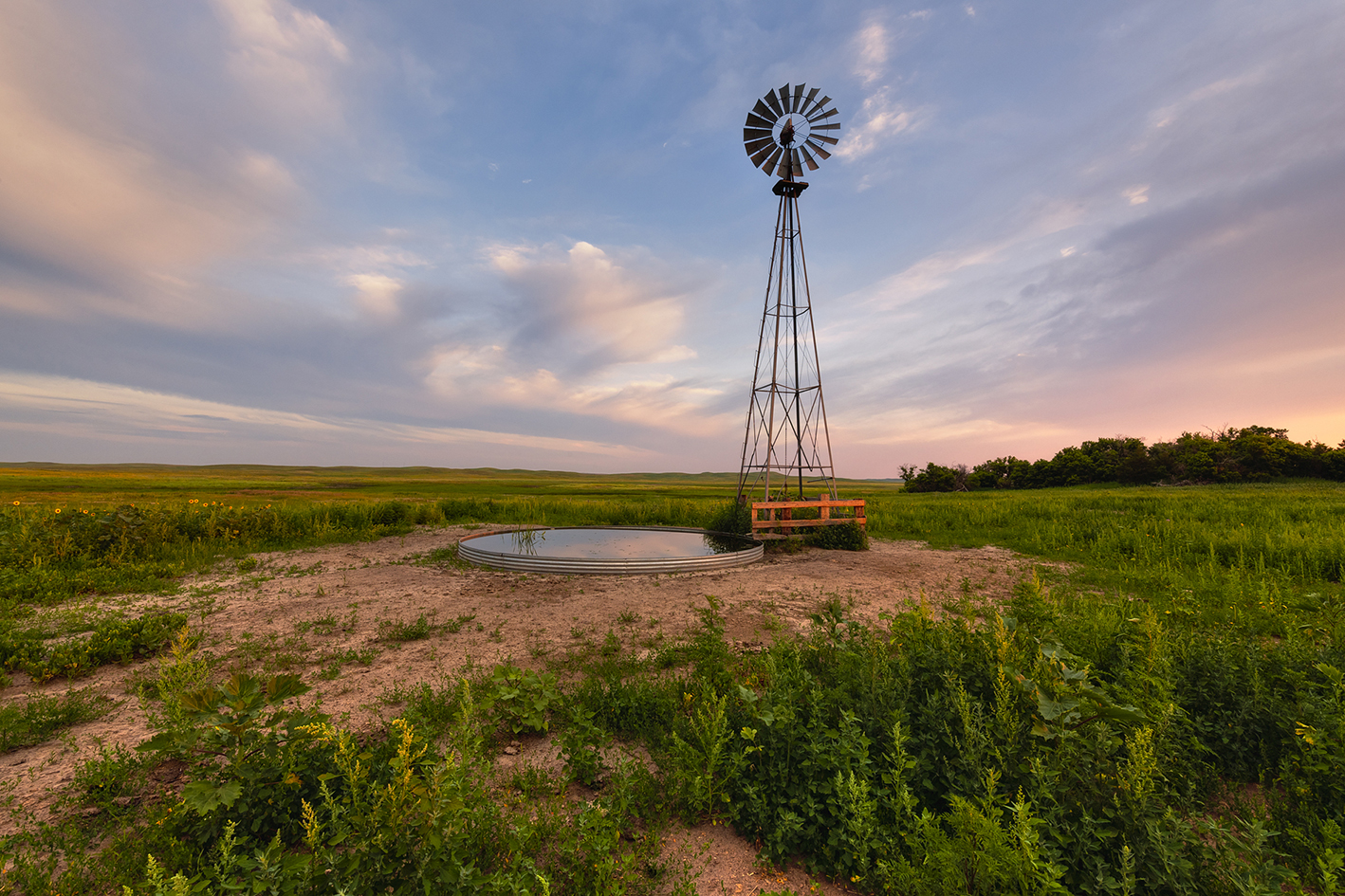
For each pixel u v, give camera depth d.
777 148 15.85
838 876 2.89
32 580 8.94
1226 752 3.71
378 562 11.81
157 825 3.00
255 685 3.23
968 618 5.01
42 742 4.28
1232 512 18.28
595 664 5.86
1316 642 5.18
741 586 9.75
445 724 4.30
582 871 2.73
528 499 31.14
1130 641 4.86
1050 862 2.33
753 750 3.39
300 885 2.28
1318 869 2.58
